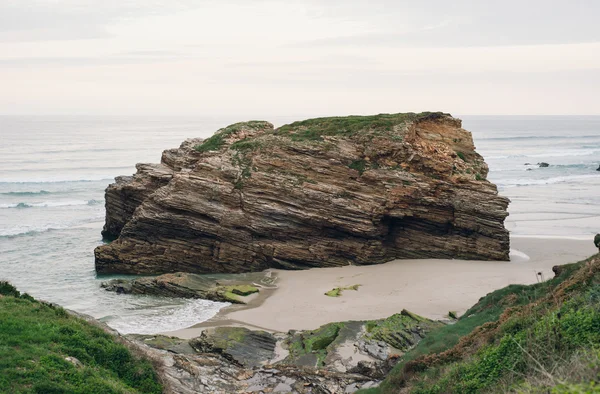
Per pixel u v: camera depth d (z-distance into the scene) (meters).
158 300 35.44
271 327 29.80
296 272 41.03
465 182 42.94
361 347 25.55
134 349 21.38
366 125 46.16
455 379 16.00
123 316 32.12
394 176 42.75
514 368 13.54
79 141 175.75
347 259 42.38
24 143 166.00
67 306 34.22
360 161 44.03
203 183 43.78
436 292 34.41
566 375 10.23
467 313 27.20
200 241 43.41
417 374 19.25
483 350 17.34
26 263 45.75
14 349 16.95
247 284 38.12
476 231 42.50
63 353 17.92
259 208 42.56
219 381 22.50
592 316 13.24
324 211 42.06
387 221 43.09
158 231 44.00
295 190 42.53
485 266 40.16
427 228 43.59
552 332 13.60
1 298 21.52
